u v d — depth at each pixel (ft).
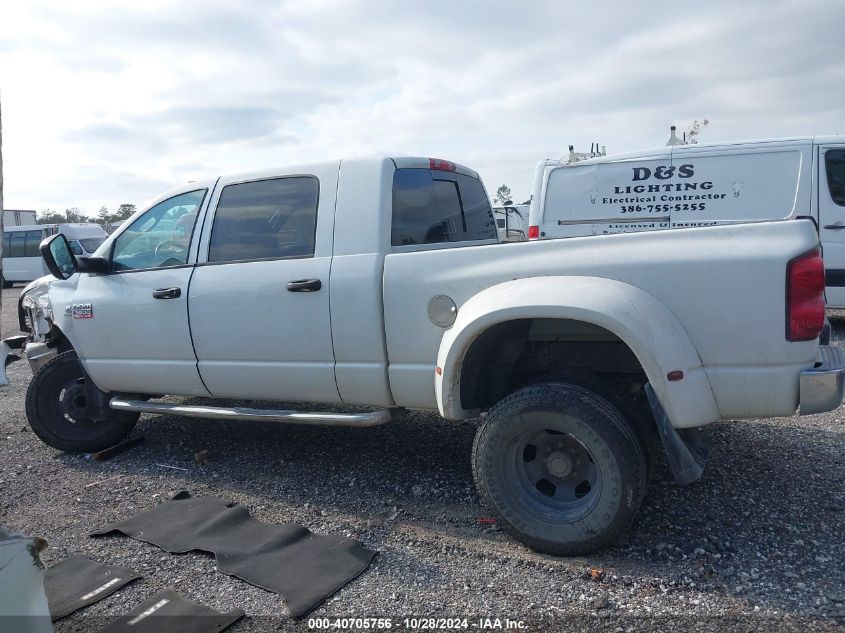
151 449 17.49
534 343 12.84
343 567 10.87
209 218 15.21
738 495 13.08
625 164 30.45
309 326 13.61
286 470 15.53
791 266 10.04
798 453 15.25
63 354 17.38
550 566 10.75
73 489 14.96
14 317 47.91
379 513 13.08
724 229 10.61
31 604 6.93
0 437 19.24
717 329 10.44
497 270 11.87
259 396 14.67
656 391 10.37
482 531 12.25
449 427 18.19
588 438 10.66
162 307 15.29
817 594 9.69
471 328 11.30
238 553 11.37
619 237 11.23
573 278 11.14
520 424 11.11
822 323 10.19
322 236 13.75
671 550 11.12
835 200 28.25
